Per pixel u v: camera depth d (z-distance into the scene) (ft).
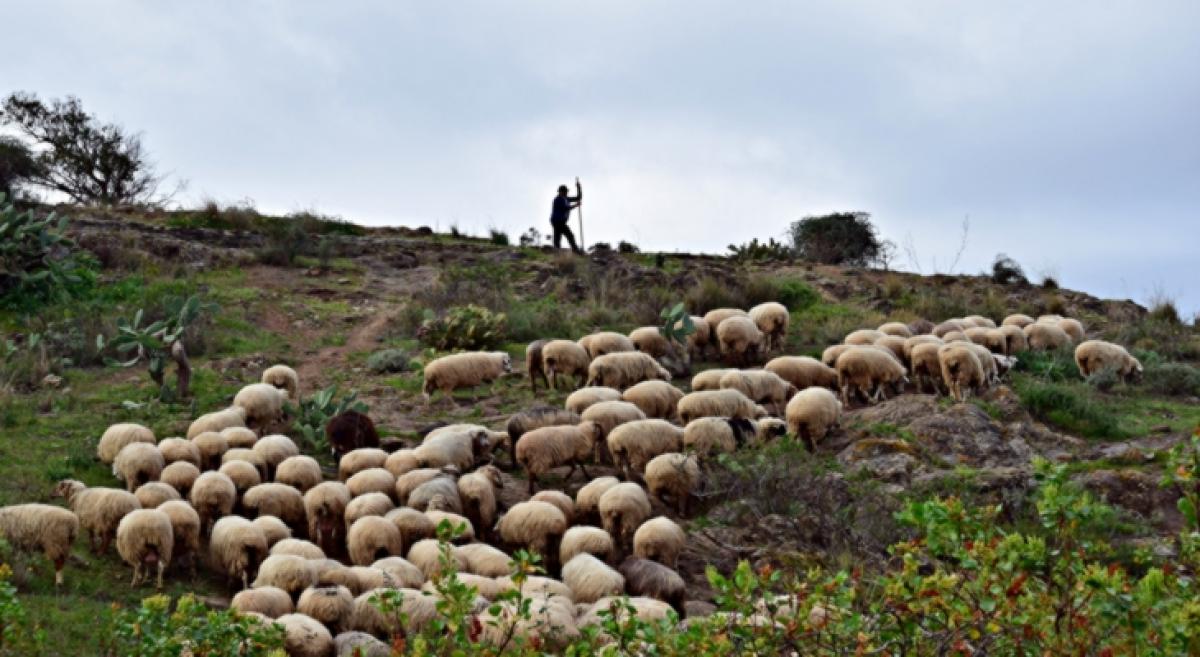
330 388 57.16
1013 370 67.21
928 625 20.51
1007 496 47.03
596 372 60.29
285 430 56.80
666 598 37.06
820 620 22.34
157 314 73.61
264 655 27.12
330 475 50.31
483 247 102.78
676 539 40.40
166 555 38.75
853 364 59.72
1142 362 71.87
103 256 85.20
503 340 74.33
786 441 49.80
